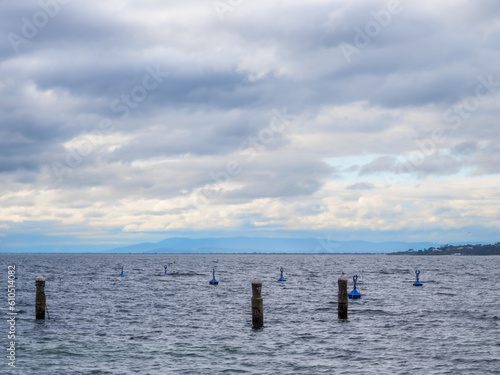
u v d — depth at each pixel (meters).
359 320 40.28
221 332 35.31
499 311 45.41
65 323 38.41
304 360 27.58
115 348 30.12
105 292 63.88
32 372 25.23
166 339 32.84
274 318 41.50
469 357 28.06
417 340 32.47
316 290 68.50
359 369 25.81
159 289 69.44
